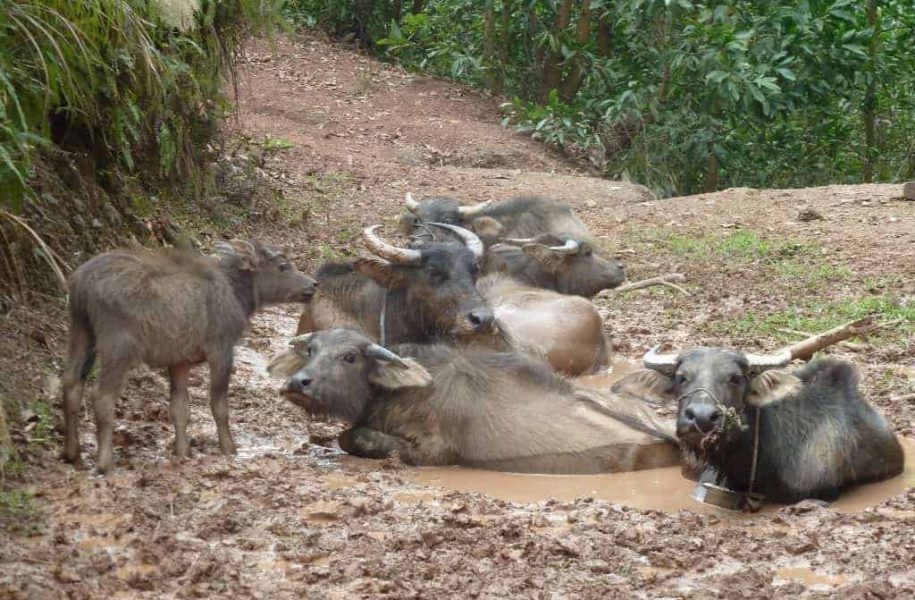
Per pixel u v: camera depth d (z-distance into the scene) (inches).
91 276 267.7
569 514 261.0
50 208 369.7
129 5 355.6
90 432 299.0
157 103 409.7
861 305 465.1
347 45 1060.5
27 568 217.2
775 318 454.0
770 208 651.5
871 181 898.1
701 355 271.3
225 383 286.4
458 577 222.1
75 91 334.0
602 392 328.8
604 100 873.5
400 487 280.8
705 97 831.7
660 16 834.8
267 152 680.4
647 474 302.0
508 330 373.1
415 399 307.6
